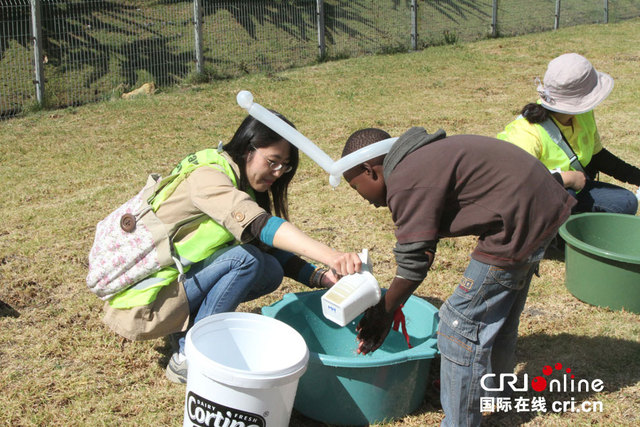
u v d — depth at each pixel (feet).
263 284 10.05
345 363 8.26
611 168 13.83
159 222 8.86
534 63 38.42
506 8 54.03
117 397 9.57
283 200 9.72
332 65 38.09
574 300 12.43
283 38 40.42
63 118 27.43
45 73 31.94
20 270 13.57
